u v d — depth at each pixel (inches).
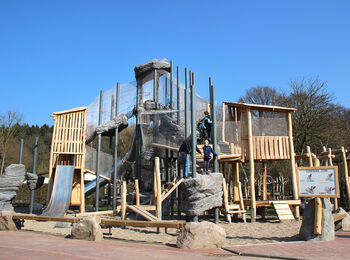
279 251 259.9
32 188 667.4
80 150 639.8
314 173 352.8
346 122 1325.0
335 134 1147.3
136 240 338.0
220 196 483.5
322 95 1178.0
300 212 653.9
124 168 921.5
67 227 464.4
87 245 286.4
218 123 581.0
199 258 230.2
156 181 486.6
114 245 292.2
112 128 695.7
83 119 652.1
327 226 319.6
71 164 662.5
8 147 1376.7
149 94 731.4
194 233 280.2
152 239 355.6
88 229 324.8
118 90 750.5
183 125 629.0
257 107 573.3
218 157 539.2
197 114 645.3
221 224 514.6
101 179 869.8
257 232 411.5
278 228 450.9
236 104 575.5
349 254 245.4
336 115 1252.5
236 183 630.5
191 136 462.6
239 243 319.6
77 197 687.1
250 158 556.4
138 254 241.4
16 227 411.8
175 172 800.9
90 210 814.5
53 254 234.1
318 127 1139.3
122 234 394.9
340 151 697.0
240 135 574.6
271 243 303.7
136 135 721.6
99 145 679.1
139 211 443.5
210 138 570.3
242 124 579.2
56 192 590.6
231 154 554.6
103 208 884.0
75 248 266.5
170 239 354.9
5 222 403.2
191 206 444.1
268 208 856.9
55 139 638.5
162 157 701.3
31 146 2078.0
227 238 357.1
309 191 351.3
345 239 324.8
